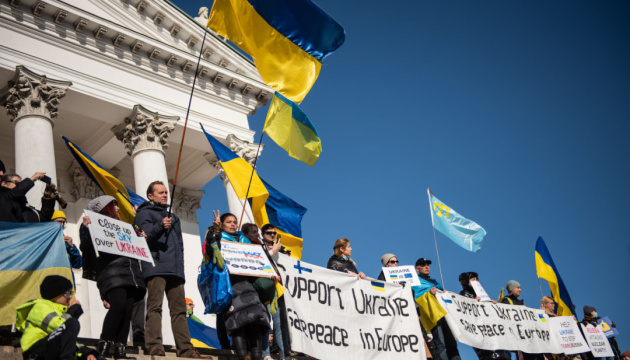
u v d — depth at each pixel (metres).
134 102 24.39
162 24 26.61
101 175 12.34
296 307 11.69
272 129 14.84
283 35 14.77
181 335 10.30
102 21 23.75
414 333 13.15
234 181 15.05
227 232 11.23
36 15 22.53
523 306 16.59
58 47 22.94
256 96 28.81
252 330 10.51
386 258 14.16
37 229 9.54
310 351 11.48
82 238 9.84
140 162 23.78
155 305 10.08
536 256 19.75
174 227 10.79
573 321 17.58
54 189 10.42
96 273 9.85
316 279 12.24
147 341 9.90
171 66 26.06
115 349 9.16
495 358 15.02
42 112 21.08
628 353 19.83
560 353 16.86
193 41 27.20
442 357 13.85
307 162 15.42
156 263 10.27
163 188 10.87
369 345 12.41
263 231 12.05
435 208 18.11
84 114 23.89
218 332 11.66
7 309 8.88
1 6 21.73
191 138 26.53
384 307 13.01
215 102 27.48
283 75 14.73
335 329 12.07
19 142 20.47
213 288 10.15
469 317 14.82
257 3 14.43
